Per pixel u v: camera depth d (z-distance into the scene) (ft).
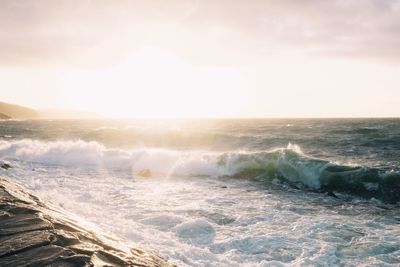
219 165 54.49
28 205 17.08
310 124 225.35
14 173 46.57
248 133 138.72
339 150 82.38
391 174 42.52
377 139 100.83
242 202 34.55
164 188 41.83
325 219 28.55
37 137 130.41
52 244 11.87
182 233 23.93
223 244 21.88
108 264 11.30
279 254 20.42
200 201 34.50
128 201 33.60
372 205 34.78
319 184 45.65
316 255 20.29
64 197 32.96
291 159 50.83
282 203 34.71
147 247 19.60
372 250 21.34
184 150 87.56
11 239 12.02
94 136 113.80
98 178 47.70
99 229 17.46
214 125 245.24
